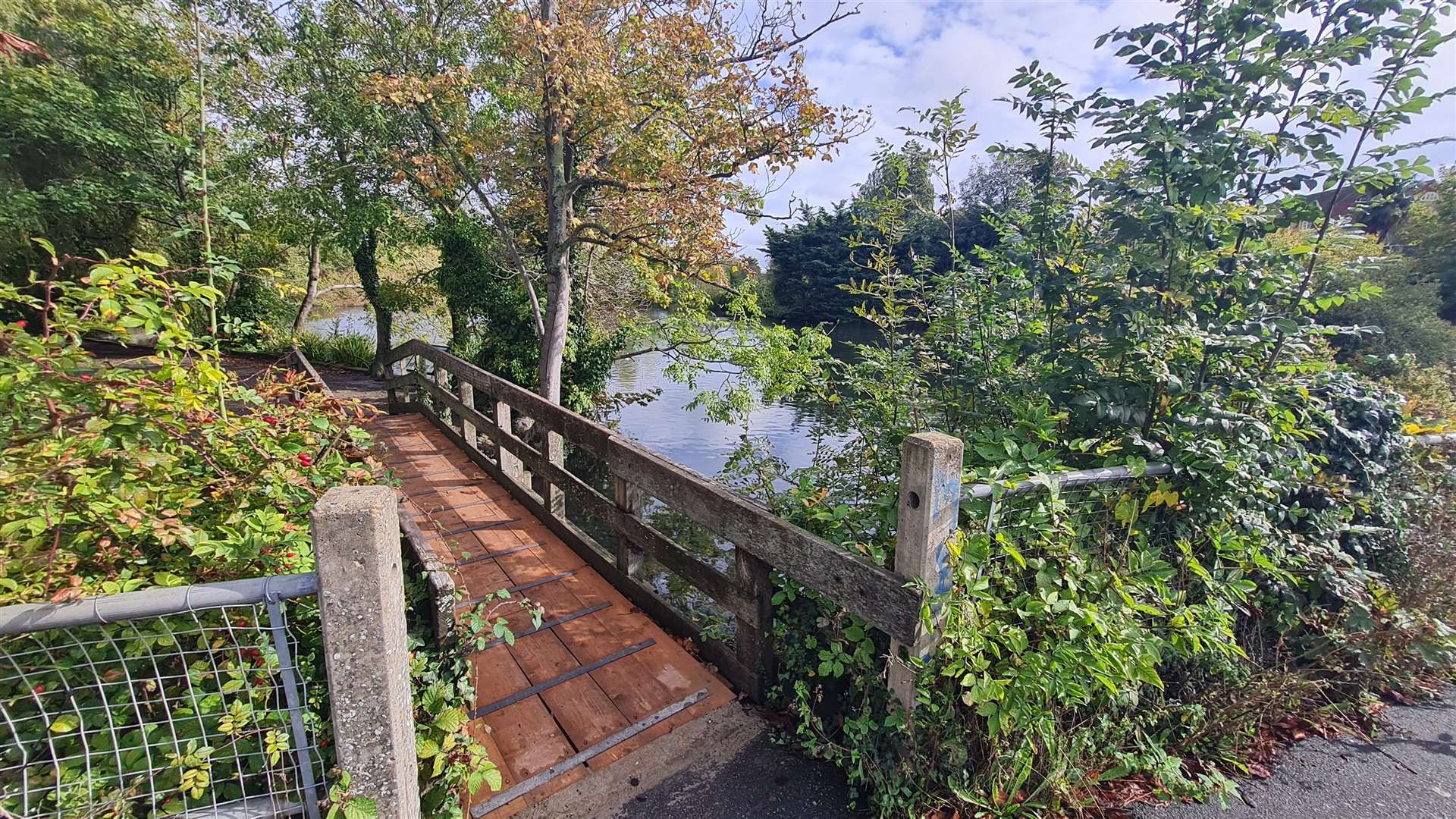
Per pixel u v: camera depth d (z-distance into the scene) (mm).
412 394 7125
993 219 3264
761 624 2324
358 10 8680
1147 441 2430
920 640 1797
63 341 1519
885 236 4336
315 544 1062
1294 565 2482
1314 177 2395
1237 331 2414
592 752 2078
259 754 1251
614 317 10875
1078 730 2031
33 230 9688
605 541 6328
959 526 2031
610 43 7707
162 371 1626
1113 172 2885
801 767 2053
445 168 8102
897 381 3453
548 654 2617
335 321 16422
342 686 1127
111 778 1160
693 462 8773
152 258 1647
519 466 4672
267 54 8977
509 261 9781
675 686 2438
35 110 8688
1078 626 1868
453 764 1631
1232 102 2350
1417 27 2150
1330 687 2553
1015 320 3180
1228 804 1977
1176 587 2367
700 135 7418
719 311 10953
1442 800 2031
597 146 8336
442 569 1840
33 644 1225
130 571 1331
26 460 1350
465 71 7164
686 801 1913
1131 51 2602
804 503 2537
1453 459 3453
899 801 1808
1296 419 2660
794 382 6254
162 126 9578
